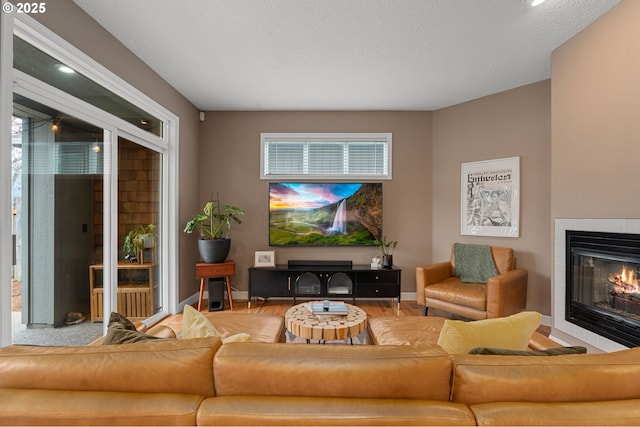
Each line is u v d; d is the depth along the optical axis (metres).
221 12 2.22
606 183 2.24
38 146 2.04
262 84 3.42
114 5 2.14
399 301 3.82
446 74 3.17
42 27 1.88
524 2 2.10
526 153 3.43
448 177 4.07
